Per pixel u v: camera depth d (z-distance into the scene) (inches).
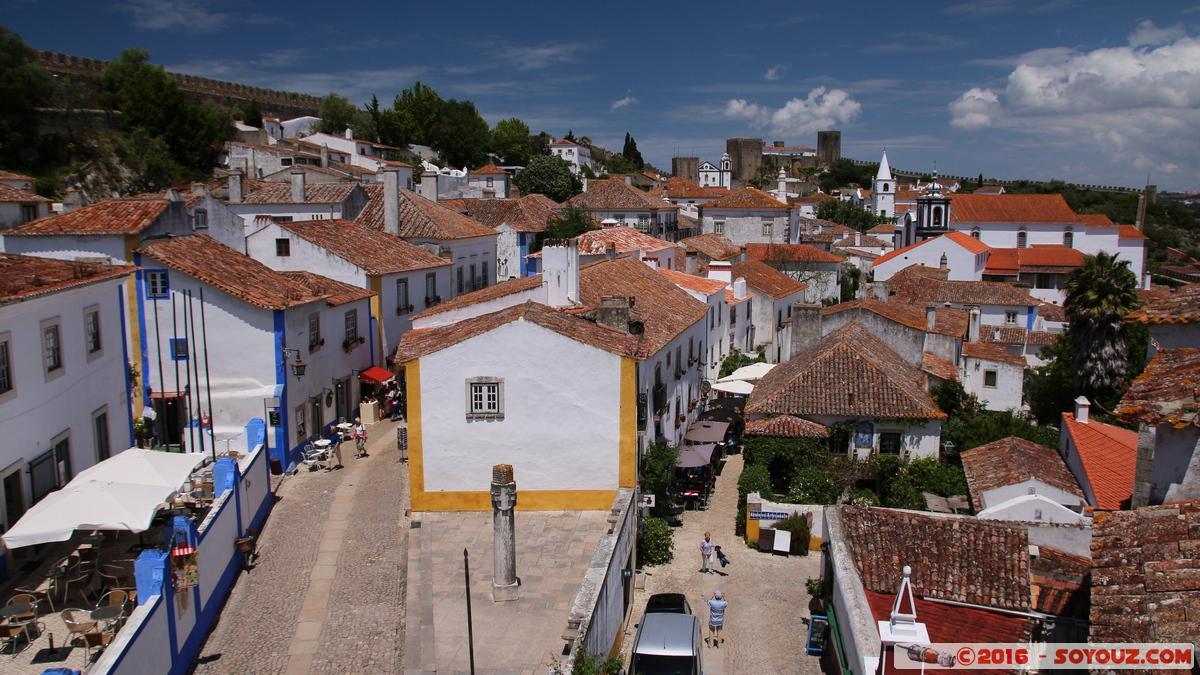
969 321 2033.7
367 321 1491.1
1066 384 1754.4
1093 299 1628.9
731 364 1811.0
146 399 1131.9
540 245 2524.6
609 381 918.4
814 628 821.9
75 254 1125.7
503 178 4148.6
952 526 781.3
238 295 1117.1
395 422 1425.9
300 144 3430.1
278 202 2089.1
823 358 1318.9
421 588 770.8
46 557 763.4
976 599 693.9
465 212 2674.7
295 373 1164.5
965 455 1165.7
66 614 615.8
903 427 1211.2
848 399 1235.2
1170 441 535.5
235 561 839.7
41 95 2800.2
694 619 780.0
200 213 1440.7
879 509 822.5
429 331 1046.4
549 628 702.5
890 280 2625.5
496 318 962.1
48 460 809.5
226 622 745.6
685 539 1116.5
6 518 735.1
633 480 935.0
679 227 3432.6
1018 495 999.6
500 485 741.9
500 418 927.0
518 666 647.1
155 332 1125.1
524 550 845.2
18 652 600.7
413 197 2065.7
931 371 1552.7
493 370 919.7
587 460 933.8
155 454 800.9
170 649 633.0
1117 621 454.0
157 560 625.0
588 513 936.3
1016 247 3631.9
